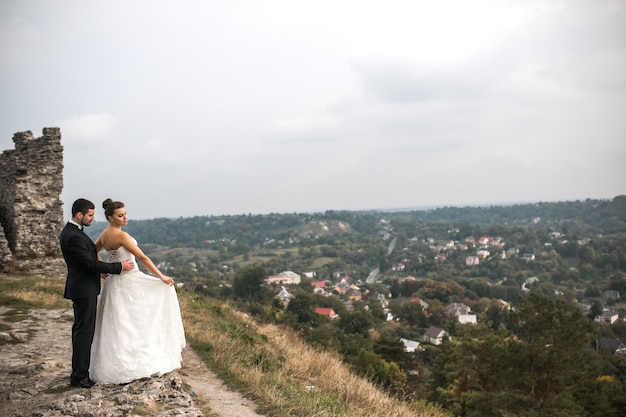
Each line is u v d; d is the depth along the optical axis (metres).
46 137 20.09
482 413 19.34
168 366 6.09
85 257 5.62
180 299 15.07
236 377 7.27
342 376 9.41
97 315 6.03
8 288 14.01
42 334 8.88
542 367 19.05
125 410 5.04
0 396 5.53
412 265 189.50
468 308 114.38
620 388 26.86
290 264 197.50
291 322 28.83
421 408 9.58
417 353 72.56
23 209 19.36
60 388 5.73
